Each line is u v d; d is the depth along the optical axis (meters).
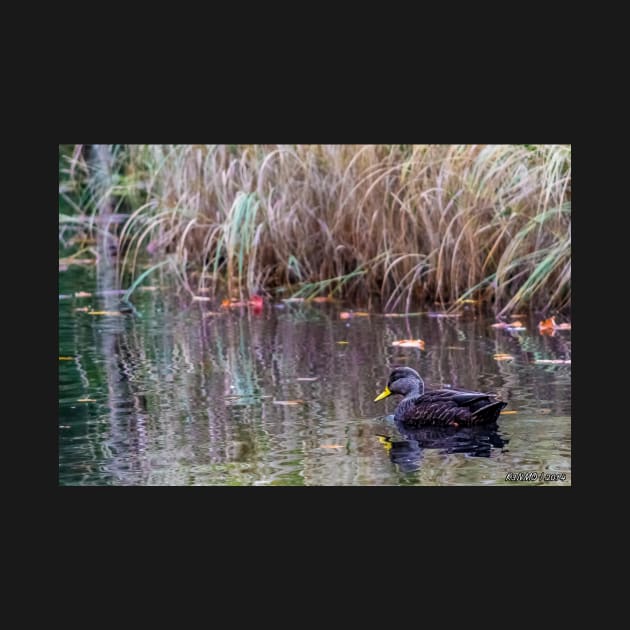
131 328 16.84
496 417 11.59
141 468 10.17
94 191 24.88
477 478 9.83
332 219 19.30
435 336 16.05
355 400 12.58
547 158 17.31
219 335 16.31
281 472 10.04
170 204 21.30
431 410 11.60
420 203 18.27
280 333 16.44
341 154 19.08
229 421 11.75
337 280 19.39
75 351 15.14
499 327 16.70
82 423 11.66
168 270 21.69
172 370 14.04
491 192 17.78
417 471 10.04
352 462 10.38
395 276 18.52
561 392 12.69
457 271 18.12
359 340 15.83
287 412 12.09
